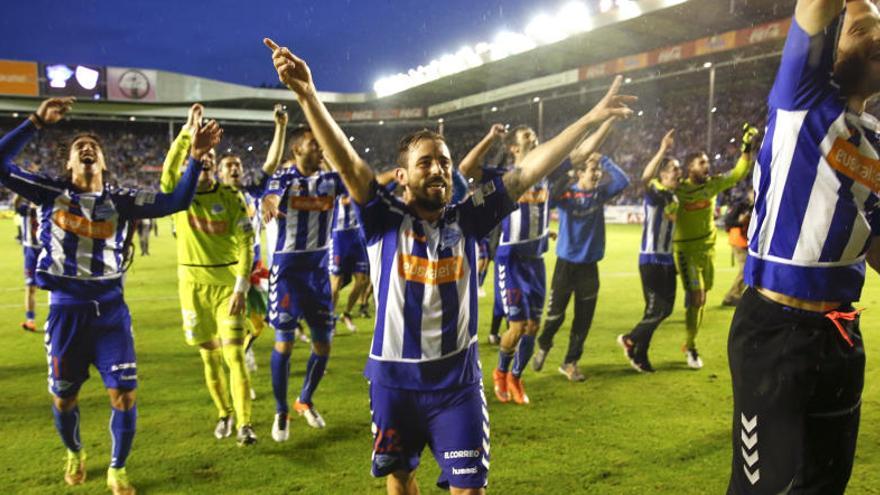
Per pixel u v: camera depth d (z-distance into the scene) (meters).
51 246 3.18
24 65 42.69
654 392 4.78
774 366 1.95
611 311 8.05
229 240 4.23
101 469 3.50
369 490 3.22
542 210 4.59
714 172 28.91
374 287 2.31
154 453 3.72
